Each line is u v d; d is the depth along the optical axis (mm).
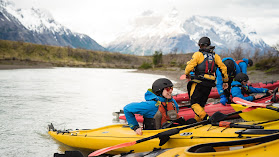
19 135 6062
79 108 9773
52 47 149125
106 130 5012
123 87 18875
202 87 5496
